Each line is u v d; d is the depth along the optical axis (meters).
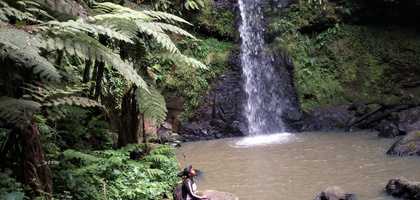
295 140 11.88
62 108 6.14
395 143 9.43
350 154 9.56
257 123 14.08
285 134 13.13
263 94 14.84
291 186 7.41
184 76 14.25
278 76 15.21
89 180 5.48
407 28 16.06
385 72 15.23
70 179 5.07
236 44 16.17
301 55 15.84
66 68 6.94
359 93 14.88
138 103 6.73
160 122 6.65
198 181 8.16
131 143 7.29
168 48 5.57
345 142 10.99
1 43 3.73
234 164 9.40
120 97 9.85
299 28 16.28
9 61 4.47
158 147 7.99
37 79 4.95
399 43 15.71
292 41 16.12
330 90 14.87
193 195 5.63
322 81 15.10
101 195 5.40
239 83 14.83
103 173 6.04
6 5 4.56
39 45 4.03
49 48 4.46
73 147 6.31
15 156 4.73
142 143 7.32
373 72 15.29
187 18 15.79
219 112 13.92
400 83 14.91
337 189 6.55
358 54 15.74
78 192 5.21
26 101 4.11
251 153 10.48
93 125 7.24
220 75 14.97
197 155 10.70
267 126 13.95
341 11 16.12
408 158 8.72
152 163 7.13
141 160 7.21
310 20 16.28
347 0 16.09
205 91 14.36
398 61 15.30
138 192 5.83
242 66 15.17
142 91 6.71
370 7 15.94
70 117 6.64
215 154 10.67
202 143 12.54
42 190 4.39
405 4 15.51
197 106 13.96
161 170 6.84
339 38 16.09
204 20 15.91
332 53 15.77
